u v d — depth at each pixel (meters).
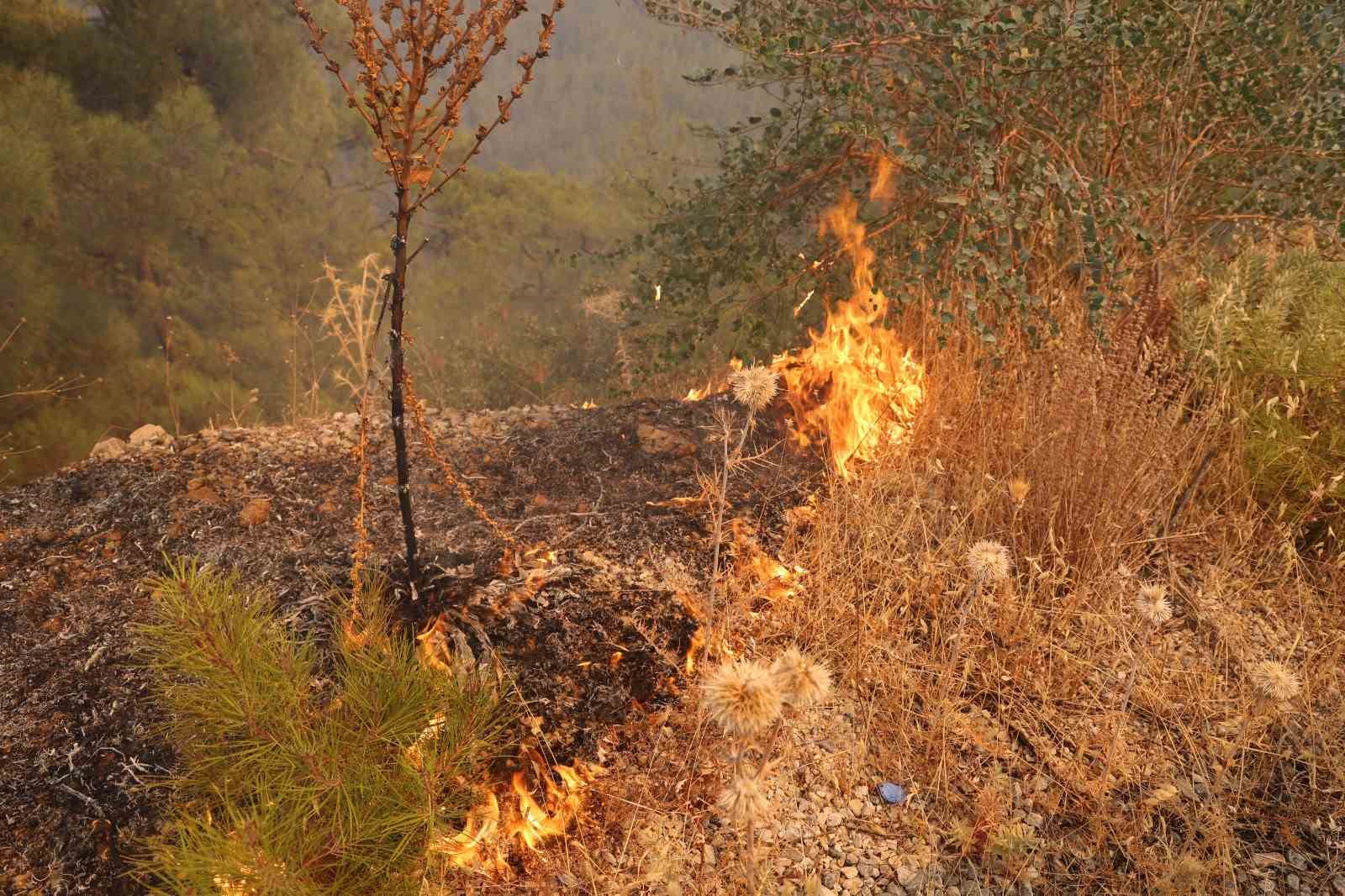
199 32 10.92
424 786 2.12
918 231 4.15
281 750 2.06
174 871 1.92
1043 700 2.80
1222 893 2.34
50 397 8.17
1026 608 2.99
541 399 9.70
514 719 2.54
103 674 2.62
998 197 3.69
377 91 2.19
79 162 8.82
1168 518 3.37
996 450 3.54
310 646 2.50
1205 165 4.34
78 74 9.92
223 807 2.18
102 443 3.95
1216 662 2.99
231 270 11.14
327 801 2.06
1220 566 3.31
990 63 3.79
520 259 15.16
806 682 1.77
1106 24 3.66
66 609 2.89
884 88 4.27
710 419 4.11
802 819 2.48
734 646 2.88
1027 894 2.33
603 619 2.85
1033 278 4.09
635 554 3.18
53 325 8.59
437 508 3.48
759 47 3.92
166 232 10.02
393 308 2.49
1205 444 3.55
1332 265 4.04
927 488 3.54
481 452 3.94
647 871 2.29
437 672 2.35
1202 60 3.87
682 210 5.43
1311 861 2.42
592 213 14.86
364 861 2.03
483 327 12.21
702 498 3.49
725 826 2.42
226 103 11.84
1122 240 4.02
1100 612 3.06
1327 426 3.42
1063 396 3.37
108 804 2.27
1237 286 3.83
